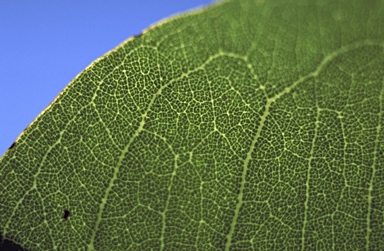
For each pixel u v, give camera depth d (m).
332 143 0.09
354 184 0.09
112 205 0.09
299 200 0.09
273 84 0.09
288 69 0.09
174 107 0.09
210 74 0.09
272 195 0.09
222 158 0.09
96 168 0.09
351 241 0.09
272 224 0.09
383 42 0.09
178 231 0.09
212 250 0.09
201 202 0.09
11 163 0.09
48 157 0.09
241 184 0.09
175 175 0.09
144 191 0.09
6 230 0.09
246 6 0.09
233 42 0.09
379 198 0.09
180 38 0.09
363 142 0.09
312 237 0.09
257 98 0.09
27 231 0.09
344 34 0.09
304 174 0.09
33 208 0.09
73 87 0.09
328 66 0.09
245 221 0.09
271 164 0.09
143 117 0.09
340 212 0.09
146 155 0.09
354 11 0.09
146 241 0.09
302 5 0.09
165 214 0.09
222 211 0.09
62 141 0.09
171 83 0.09
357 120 0.09
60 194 0.09
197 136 0.09
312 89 0.09
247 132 0.09
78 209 0.09
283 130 0.09
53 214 0.09
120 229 0.09
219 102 0.09
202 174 0.09
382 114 0.09
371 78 0.09
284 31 0.09
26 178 0.09
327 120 0.09
